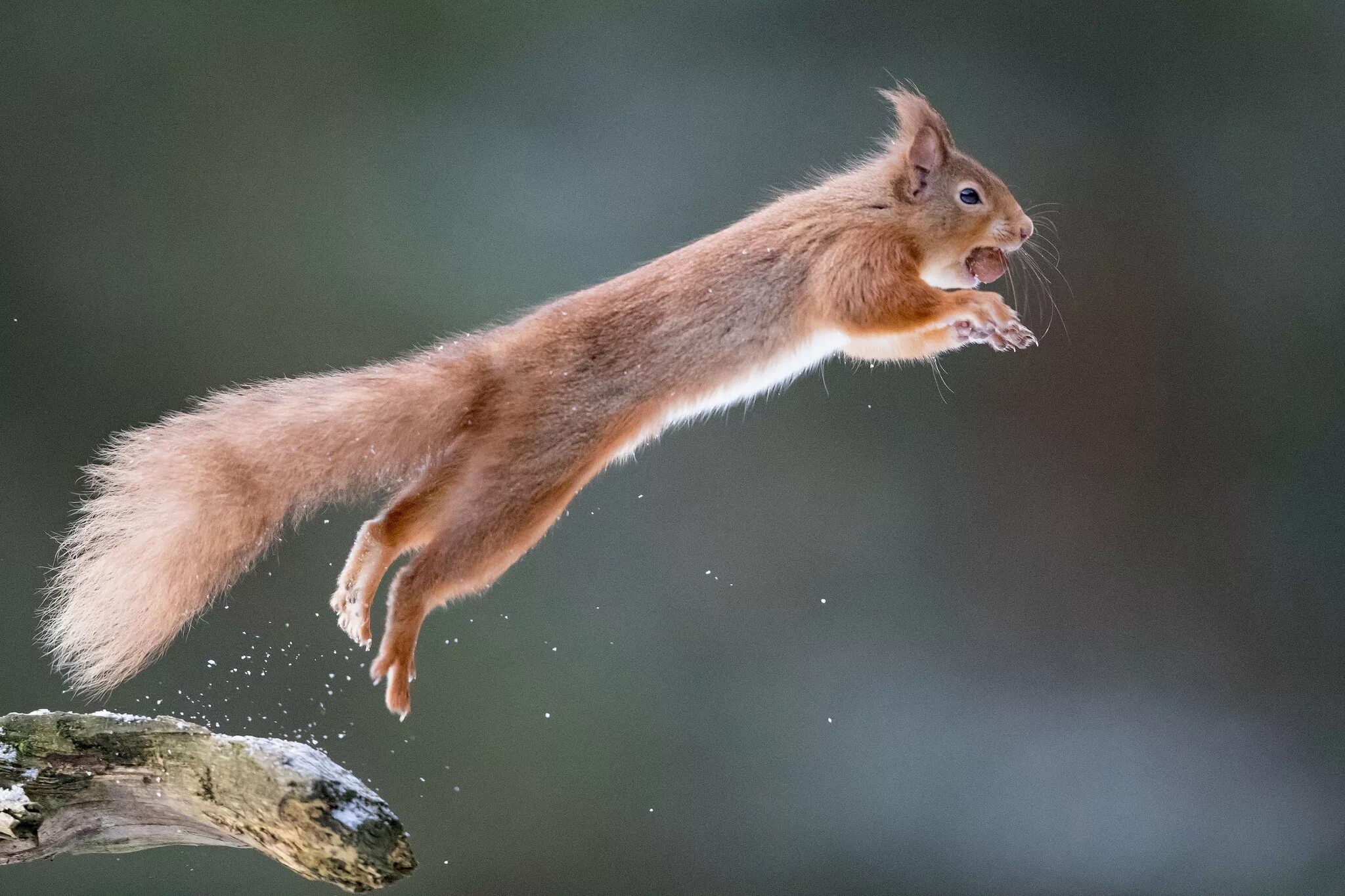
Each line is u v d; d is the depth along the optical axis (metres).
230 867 12.60
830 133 15.46
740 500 15.51
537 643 14.73
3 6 13.66
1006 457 15.93
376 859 4.62
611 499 15.27
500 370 6.05
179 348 14.17
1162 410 16.12
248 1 14.11
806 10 15.48
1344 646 15.84
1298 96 15.95
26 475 13.66
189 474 5.96
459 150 14.88
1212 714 15.80
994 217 6.56
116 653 5.93
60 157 13.83
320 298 14.53
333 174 14.52
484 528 5.87
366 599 5.84
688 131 15.36
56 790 4.86
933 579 15.81
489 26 14.81
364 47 14.45
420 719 14.02
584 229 15.19
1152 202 16.08
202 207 14.20
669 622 15.20
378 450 6.01
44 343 13.81
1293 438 16.14
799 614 15.52
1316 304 16.12
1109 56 15.84
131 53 13.91
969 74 15.84
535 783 14.38
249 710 13.17
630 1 15.12
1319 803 15.54
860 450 15.72
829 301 6.26
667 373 6.14
